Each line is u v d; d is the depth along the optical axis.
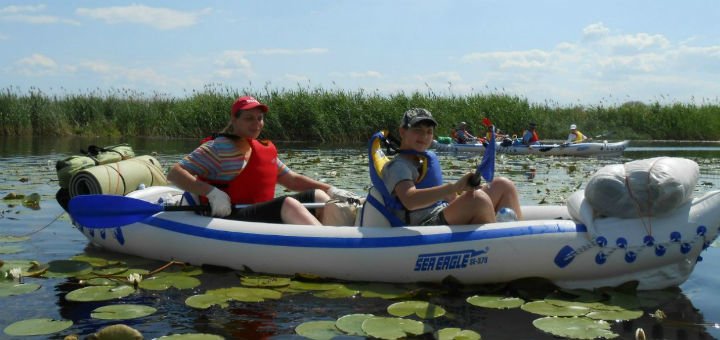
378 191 3.73
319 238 3.64
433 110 19.62
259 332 2.77
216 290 3.37
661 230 3.39
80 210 4.14
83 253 4.28
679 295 3.37
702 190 7.51
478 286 3.54
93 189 4.40
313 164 10.84
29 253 4.25
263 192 4.19
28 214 5.61
